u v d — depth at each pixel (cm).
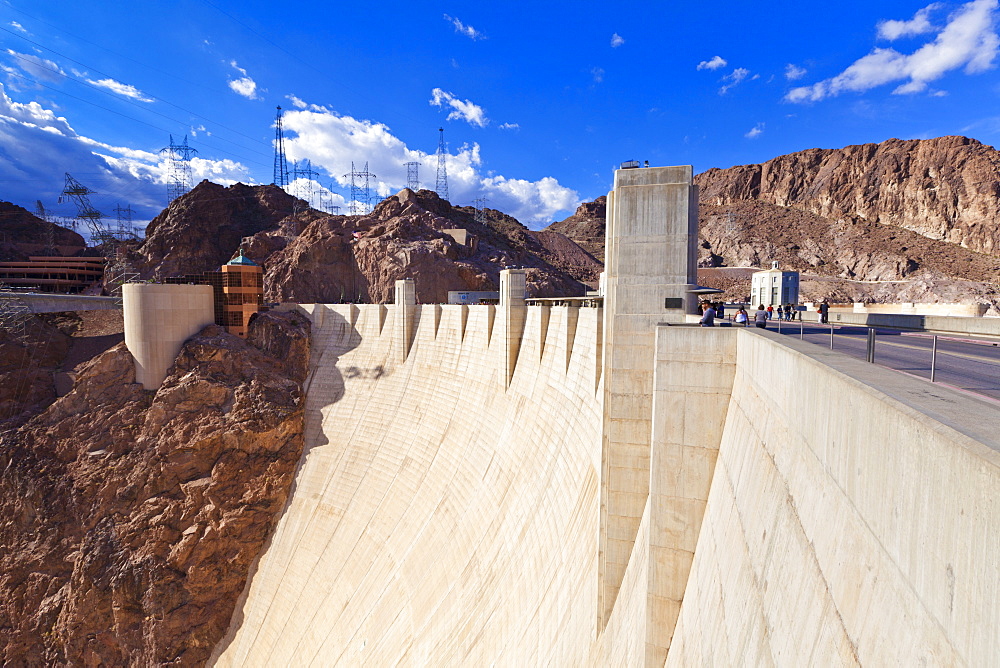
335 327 6334
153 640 4825
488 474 3631
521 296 3722
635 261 1881
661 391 1486
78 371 6247
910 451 426
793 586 693
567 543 2442
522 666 2331
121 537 5103
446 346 4947
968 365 1512
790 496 786
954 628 344
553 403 3056
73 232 15212
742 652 853
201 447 5422
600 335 2470
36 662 4844
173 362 5828
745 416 1202
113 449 5447
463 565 3416
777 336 1120
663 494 1512
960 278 14788
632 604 1738
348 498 5056
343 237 9475
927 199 18862
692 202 1806
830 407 646
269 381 5862
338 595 4478
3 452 5378
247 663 4781
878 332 2770
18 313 6281
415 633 3462
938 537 376
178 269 10206
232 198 11888
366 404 5562
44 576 5019
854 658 493
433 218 10775
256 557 5288
